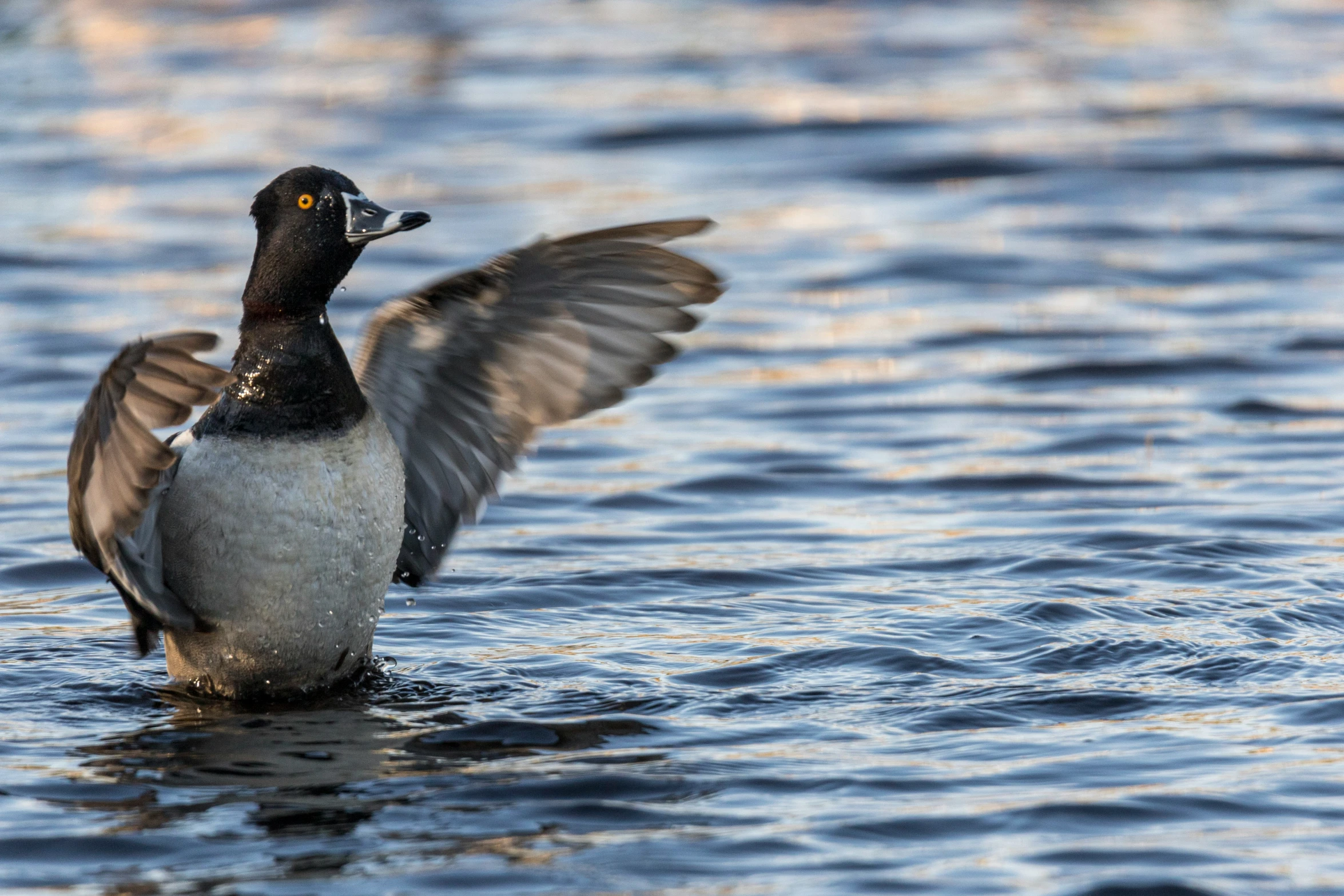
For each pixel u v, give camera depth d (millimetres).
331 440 8453
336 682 8906
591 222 21688
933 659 9172
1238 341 17219
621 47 34062
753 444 14406
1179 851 6488
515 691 8844
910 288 19609
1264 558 11055
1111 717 8172
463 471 9438
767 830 6793
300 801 7215
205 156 26188
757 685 8836
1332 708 8133
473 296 8656
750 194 23719
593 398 9078
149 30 36219
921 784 7285
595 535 12047
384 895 6199
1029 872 6324
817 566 11180
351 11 37906
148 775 7578
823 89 30062
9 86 31312
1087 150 25812
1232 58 32469
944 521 12250
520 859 6520
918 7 37969
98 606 10547
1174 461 13656
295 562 8391
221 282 19516
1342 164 24875
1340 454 13727
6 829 6879
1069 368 16453
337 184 8562
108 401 7285
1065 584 10586
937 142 26344
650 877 6340
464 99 29781
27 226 22266
